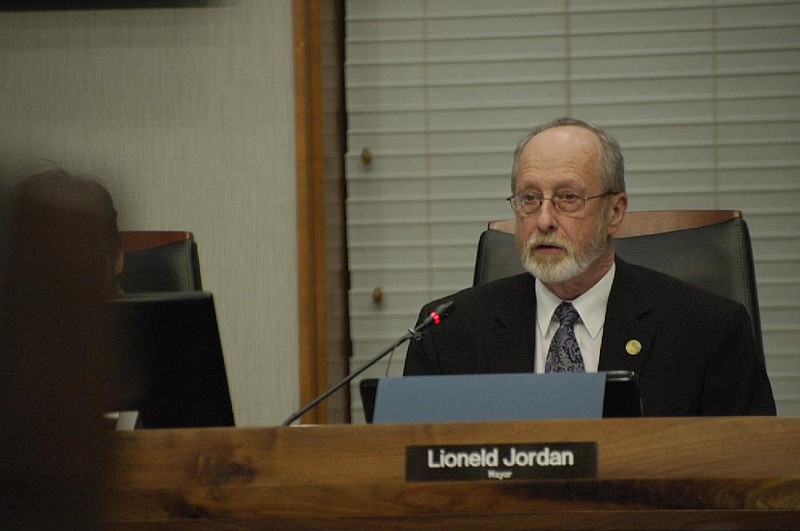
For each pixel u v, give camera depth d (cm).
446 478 315
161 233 639
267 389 872
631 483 312
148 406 411
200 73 873
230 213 873
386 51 980
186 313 407
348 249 984
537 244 570
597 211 571
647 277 585
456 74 977
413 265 980
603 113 968
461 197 976
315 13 885
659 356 553
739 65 956
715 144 959
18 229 104
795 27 950
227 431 320
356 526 318
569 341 568
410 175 981
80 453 107
